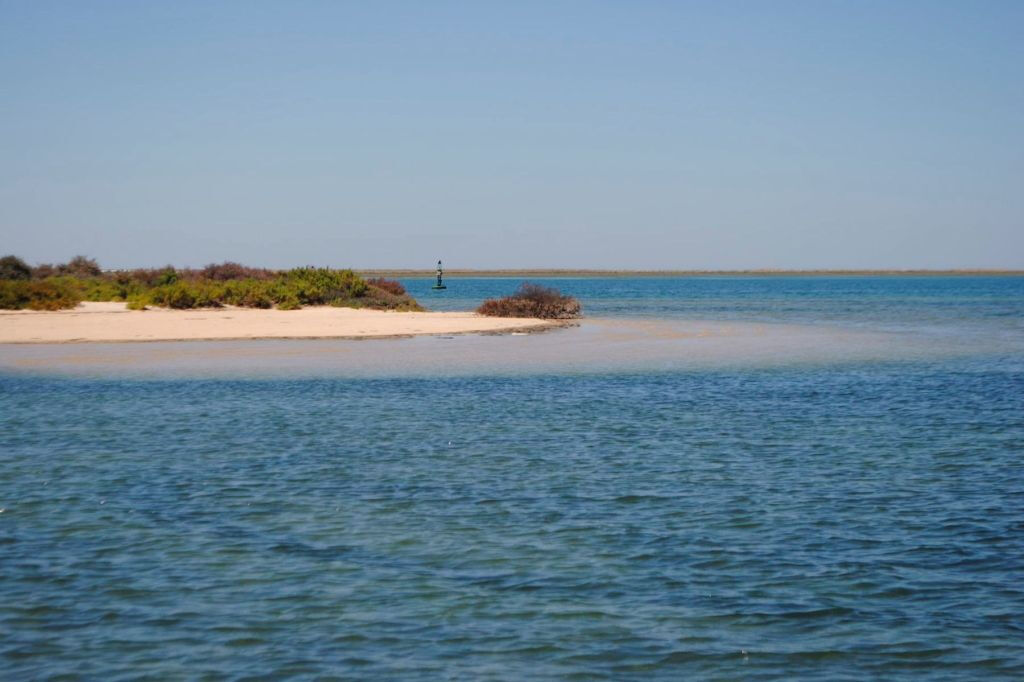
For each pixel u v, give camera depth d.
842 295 158.50
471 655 10.05
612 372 36.56
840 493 16.89
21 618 11.04
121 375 34.97
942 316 83.62
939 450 21.02
